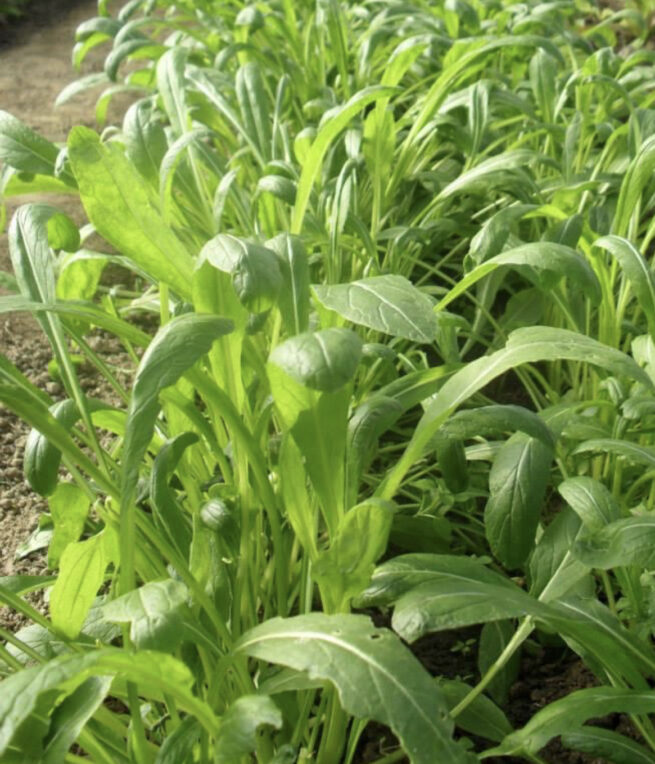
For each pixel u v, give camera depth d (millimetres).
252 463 1431
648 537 1286
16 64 5445
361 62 3295
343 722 1434
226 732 1030
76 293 2029
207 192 2461
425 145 3104
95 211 1418
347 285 1321
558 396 2391
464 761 980
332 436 1321
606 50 2943
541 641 1802
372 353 1612
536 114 3293
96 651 982
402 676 1017
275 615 1719
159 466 1430
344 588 1325
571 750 1571
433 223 2613
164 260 1445
